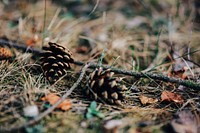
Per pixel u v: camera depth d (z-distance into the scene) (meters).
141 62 0.50
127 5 0.69
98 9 0.67
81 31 0.58
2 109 0.36
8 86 0.40
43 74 0.42
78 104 0.38
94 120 0.35
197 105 0.39
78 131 0.34
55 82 0.41
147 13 0.65
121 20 0.63
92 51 0.52
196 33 0.59
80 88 0.41
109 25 0.61
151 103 0.39
